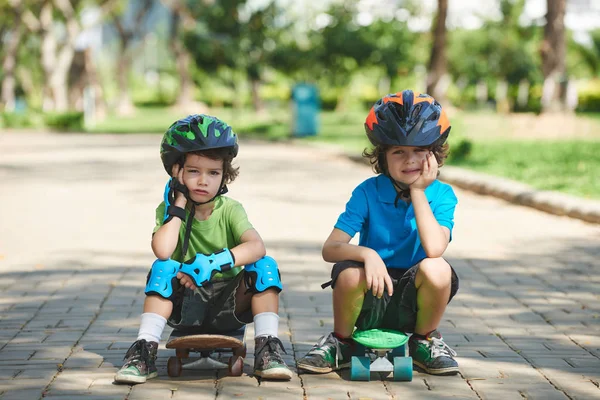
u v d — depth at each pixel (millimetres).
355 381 5879
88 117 52688
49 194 18156
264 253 5922
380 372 6055
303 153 30266
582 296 8789
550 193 15703
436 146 5816
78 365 6230
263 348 5840
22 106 71312
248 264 5922
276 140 38031
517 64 67188
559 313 8039
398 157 5762
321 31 56312
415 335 6152
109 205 16312
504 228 13352
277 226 13578
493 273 9969
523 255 11117
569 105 34094
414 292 5879
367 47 55344
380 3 57406
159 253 5773
